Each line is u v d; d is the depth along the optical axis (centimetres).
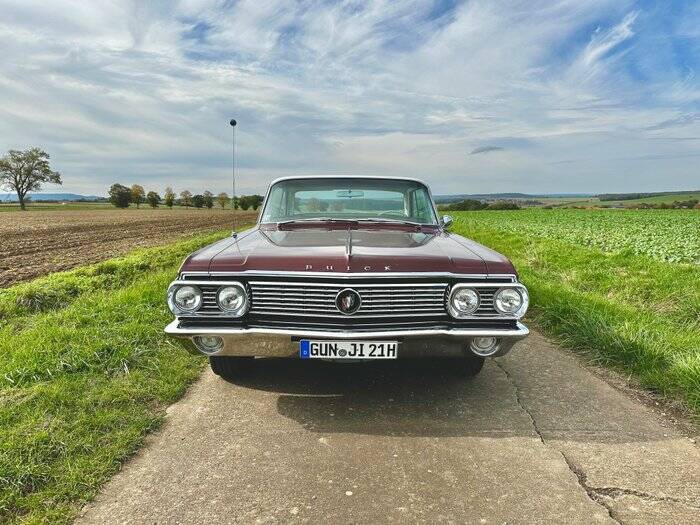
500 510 212
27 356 372
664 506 216
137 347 396
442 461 252
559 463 251
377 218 422
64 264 1088
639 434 283
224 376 360
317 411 310
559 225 2186
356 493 224
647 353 386
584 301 545
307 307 280
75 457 248
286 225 407
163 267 898
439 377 371
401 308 281
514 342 288
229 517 207
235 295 281
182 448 264
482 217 3319
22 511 211
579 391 347
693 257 950
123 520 205
